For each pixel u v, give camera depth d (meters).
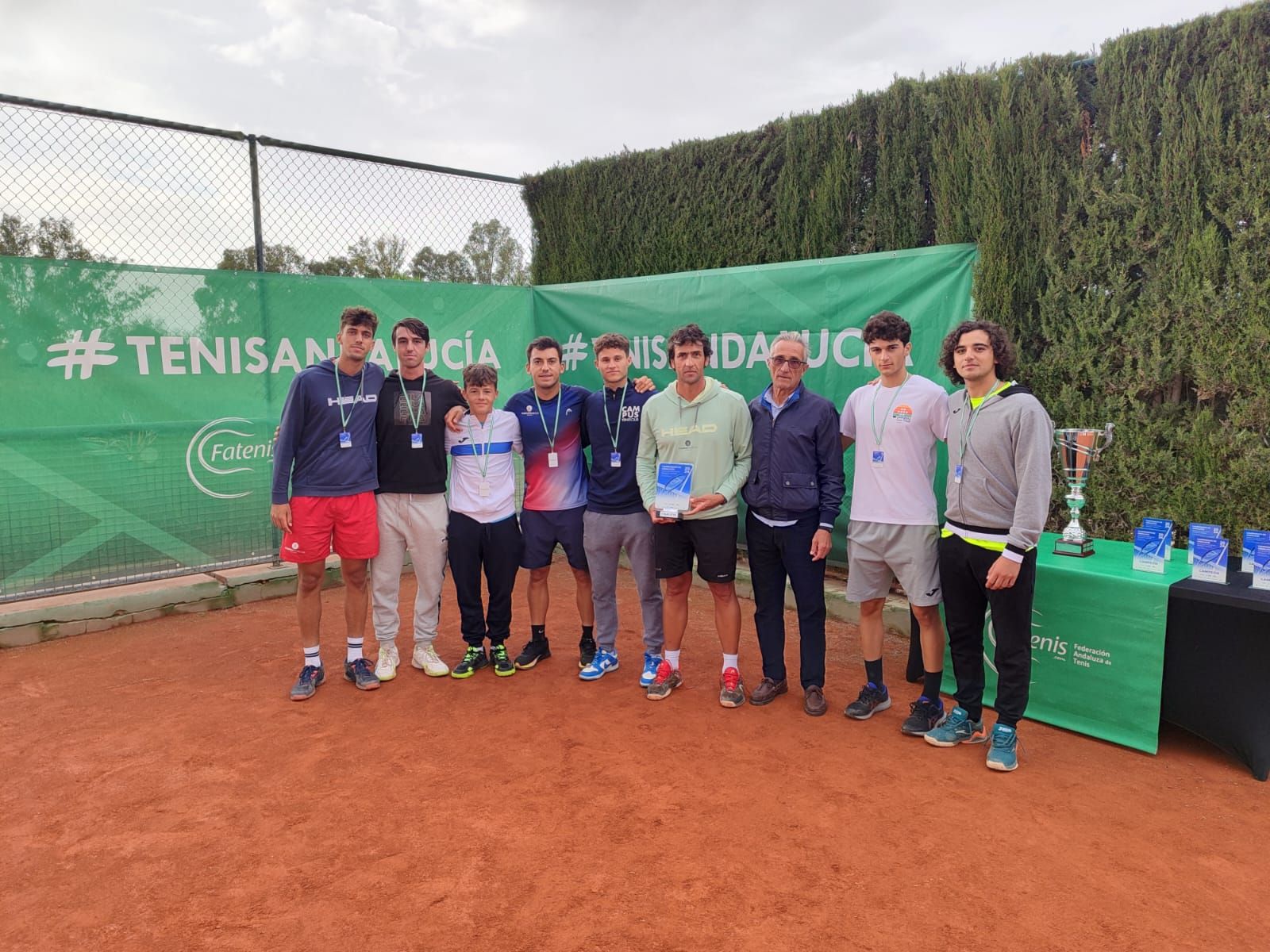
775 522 3.60
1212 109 3.79
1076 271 4.27
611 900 2.33
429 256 6.48
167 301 5.16
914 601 3.40
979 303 4.60
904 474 3.38
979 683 3.32
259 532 5.69
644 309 6.15
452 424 3.93
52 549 4.92
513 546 4.11
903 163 5.08
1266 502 3.80
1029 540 2.91
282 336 5.61
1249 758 3.06
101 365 4.98
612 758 3.22
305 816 2.81
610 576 4.07
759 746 3.33
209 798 2.94
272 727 3.56
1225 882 2.40
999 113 4.49
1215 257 3.83
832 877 2.42
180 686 4.04
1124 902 2.30
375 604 4.06
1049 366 4.42
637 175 6.57
